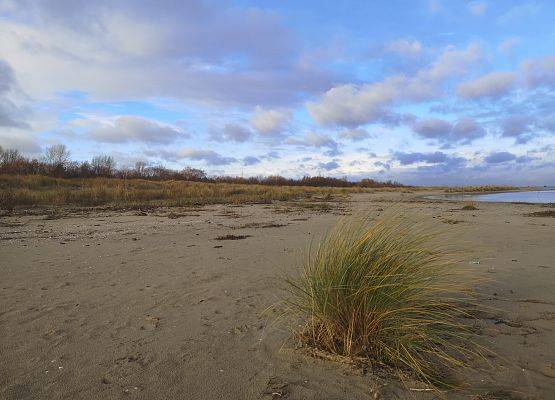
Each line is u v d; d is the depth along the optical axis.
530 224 13.26
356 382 3.01
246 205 22.72
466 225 12.59
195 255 7.95
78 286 5.69
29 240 9.83
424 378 3.06
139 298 5.13
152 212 17.80
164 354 3.51
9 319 4.37
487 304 4.74
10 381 3.04
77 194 23.06
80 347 3.66
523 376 3.13
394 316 3.40
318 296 3.55
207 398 2.83
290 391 2.91
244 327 4.13
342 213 17.62
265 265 7.00
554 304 4.77
